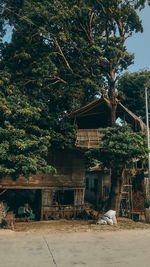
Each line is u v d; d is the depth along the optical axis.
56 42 15.31
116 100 16.98
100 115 18.47
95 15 16.84
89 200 24.64
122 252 8.31
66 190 18.52
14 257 7.71
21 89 16.20
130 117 17.41
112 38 15.49
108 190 21.02
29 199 20.69
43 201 17.23
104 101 16.89
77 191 18.38
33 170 13.08
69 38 15.07
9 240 9.89
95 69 16.33
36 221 16.50
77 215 17.73
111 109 16.64
